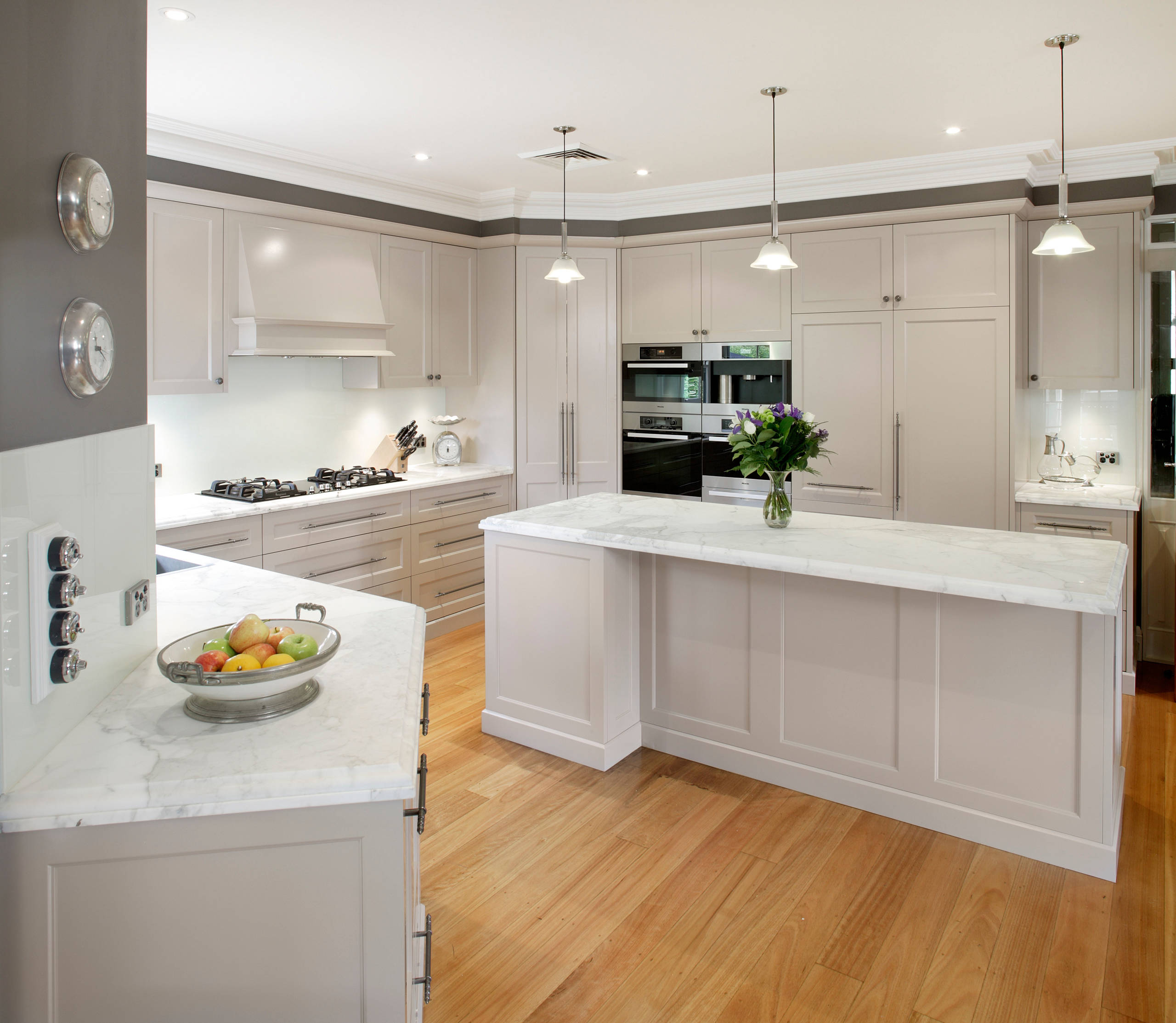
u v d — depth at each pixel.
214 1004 1.32
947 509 4.54
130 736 1.43
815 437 3.10
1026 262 4.52
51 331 1.40
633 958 2.18
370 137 3.90
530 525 3.27
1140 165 4.14
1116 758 2.57
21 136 1.29
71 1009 1.29
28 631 1.29
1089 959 2.15
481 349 5.45
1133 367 4.33
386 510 4.60
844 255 4.70
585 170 4.55
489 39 2.79
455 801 2.99
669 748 3.34
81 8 1.49
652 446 5.44
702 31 2.75
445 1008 2.01
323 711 1.54
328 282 4.38
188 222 3.80
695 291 5.20
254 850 1.30
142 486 1.79
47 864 1.26
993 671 2.60
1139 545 4.38
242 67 3.02
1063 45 2.87
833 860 2.60
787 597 2.97
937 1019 1.96
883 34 2.78
